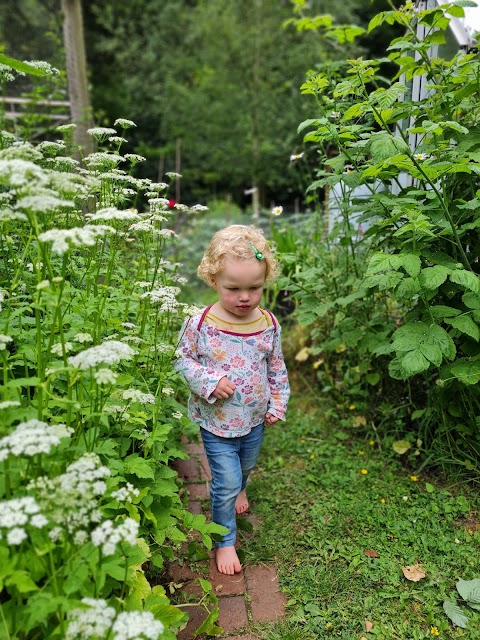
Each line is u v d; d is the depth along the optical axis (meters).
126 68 11.06
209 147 9.88
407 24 2.50
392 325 2.62
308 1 8.48
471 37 2.88
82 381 1.67
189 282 5.06
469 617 1.74
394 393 2.83
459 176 2.32
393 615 1.76
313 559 2.02
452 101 2.31
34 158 1.59
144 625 1.07
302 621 1.74
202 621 1.72
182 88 9.79
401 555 2.02
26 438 1.11
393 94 2.04
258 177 9.04
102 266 2.38
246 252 1.82
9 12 8.12
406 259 1.90
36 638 1.24
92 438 1.63
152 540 1.81
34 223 1.34
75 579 1.17
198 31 9.40
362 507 2.29
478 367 2.09
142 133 11.28
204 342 1.97
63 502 1.12
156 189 2.64
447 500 2.29
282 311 4.17
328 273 3.02
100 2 11.60
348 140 2.56
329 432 2.93
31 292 1.84
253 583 1.91
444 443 2.48
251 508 2.33
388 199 2.21
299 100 8.00
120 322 2.00
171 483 1.79
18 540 1.02
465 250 2.42
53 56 6.60
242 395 1.96
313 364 3.48
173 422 2.24
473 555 2.00
